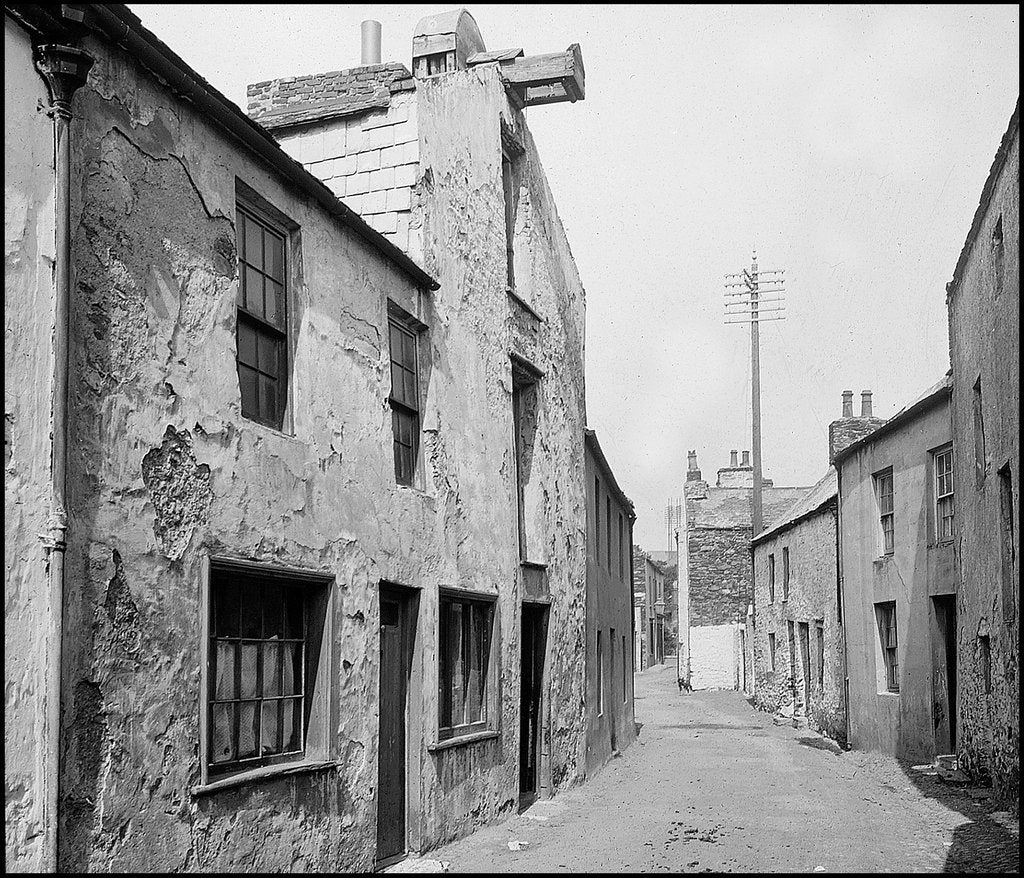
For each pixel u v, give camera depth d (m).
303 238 8.24
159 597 6.09
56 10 5.34
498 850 10.16
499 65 13.94
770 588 32.00
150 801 5.88
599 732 18.20
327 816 7.92
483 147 13.01
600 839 10.82
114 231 5.92
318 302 8.42
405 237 11.00
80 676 5.41
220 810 6.56
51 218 5.34
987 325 12.62
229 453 6.93
